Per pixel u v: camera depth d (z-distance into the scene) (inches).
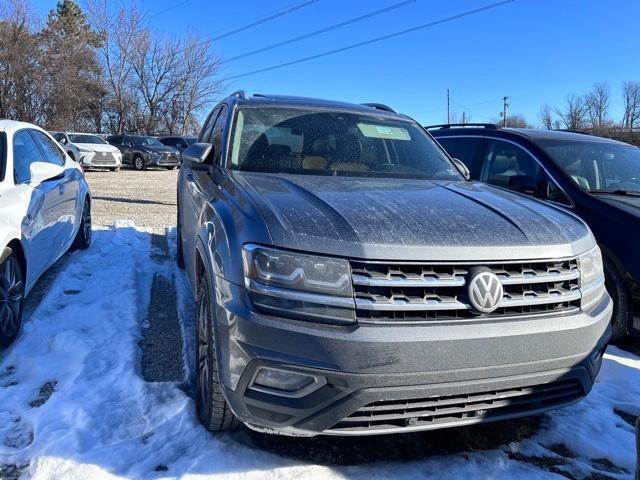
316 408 90.4
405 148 163.9
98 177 807.7
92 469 100.6
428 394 91.8
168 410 121.0
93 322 171.5
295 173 140.9
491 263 97.0
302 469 102.4
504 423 124.2
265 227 96.6
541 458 112.5
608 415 129.6
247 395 94.3
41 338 159.5
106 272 227.9
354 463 106.8
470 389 94.1
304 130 156.3
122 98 1923.0
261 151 145.9
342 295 90.8
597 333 106.8
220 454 105.2
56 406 121.2
